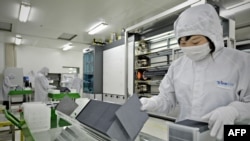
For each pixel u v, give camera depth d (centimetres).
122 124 70
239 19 341
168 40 332
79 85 673
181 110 106
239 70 90
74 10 399
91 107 103
